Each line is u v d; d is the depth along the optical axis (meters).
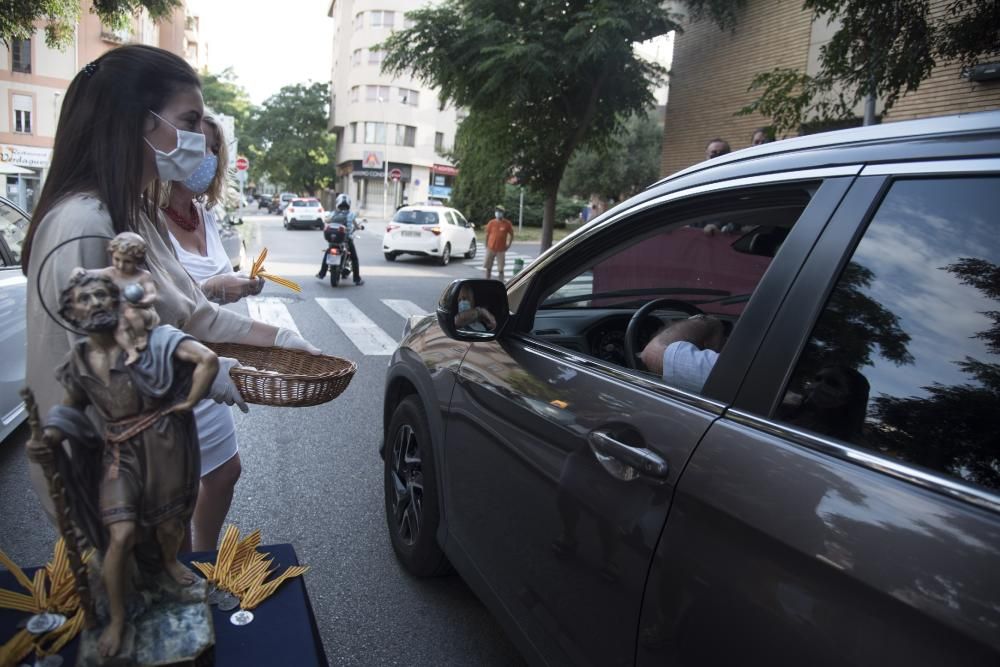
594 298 2.85
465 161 13.73
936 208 1.33
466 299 2.37
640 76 11.81
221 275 2.29
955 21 5.44
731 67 11.69
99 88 1.47
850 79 5.70
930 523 1.11
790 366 1.45
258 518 3.72
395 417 3.29
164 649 1.14
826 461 1.30
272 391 1.47
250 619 1.36
